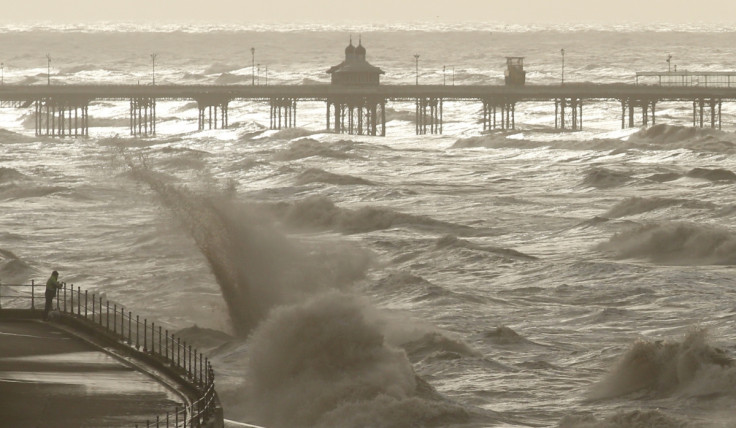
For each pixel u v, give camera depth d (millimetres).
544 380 104125
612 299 144375
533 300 144000
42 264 163875
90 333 81938
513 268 165125
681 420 90812
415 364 108438
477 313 135000
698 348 102562
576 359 112125
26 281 151875
